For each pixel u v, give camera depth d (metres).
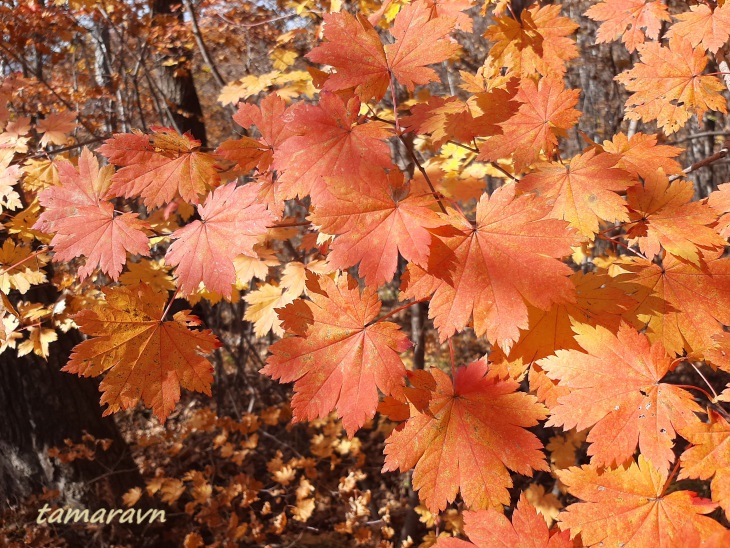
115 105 1.69
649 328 0.45
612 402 0.41
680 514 0.40
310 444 1.87
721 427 0.39
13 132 0.71
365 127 0.45
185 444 1.86
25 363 1.29
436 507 0.43
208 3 1.57
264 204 0.47
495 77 0.61
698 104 0.57
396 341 0.43
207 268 0.48
